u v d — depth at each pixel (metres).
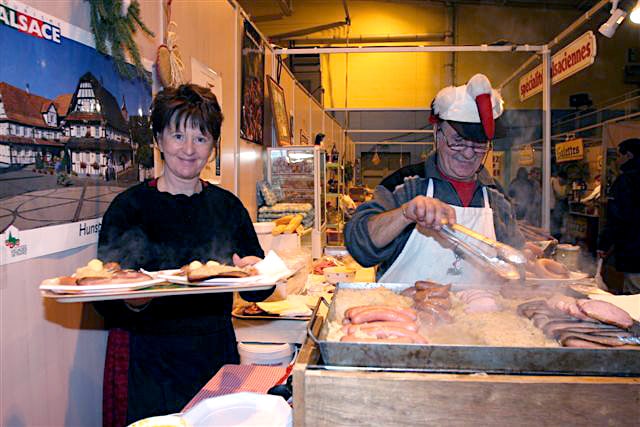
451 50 4.18
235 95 3.28
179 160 1.65
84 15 1.52
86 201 1.55
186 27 2.37
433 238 1.88
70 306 1.54
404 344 1.00
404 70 10.78
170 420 0.96
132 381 1.59
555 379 0.94
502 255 1.44
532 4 9.30
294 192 4.24
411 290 1.59
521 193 5.98
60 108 1.40
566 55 3.96
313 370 0.99
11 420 1.26
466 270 1.91
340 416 0.97
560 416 0.93
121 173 1.76
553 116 9.28
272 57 4.48
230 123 3.16
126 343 1.60
